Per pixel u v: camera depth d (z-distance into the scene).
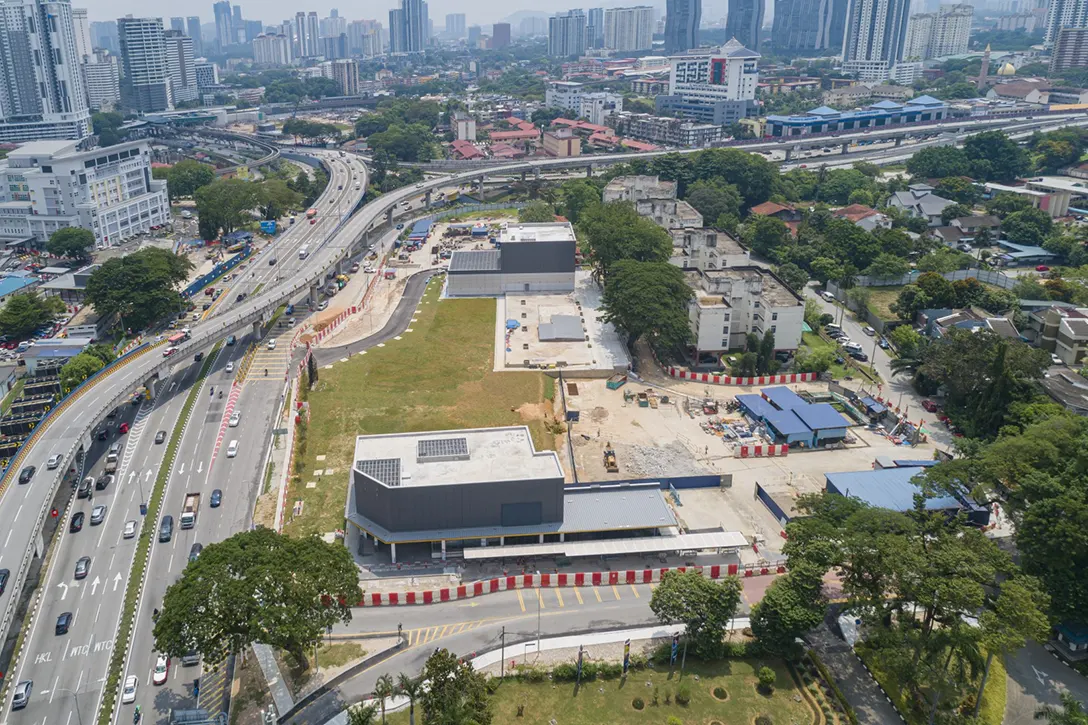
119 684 119.69
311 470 174.88
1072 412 171.12
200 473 175.00
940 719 112.00
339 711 113.25
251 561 116.81
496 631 129.75
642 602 136.75
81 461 181.00
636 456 181.62
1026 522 129.50
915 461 175.12
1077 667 123.62
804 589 121.25
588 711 112.62
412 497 143.88
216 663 110.38
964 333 197.50
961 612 115.75
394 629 130.25
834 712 113.50
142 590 139.25
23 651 125.94
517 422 196.12
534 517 147.88
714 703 114.50
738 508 163.00
